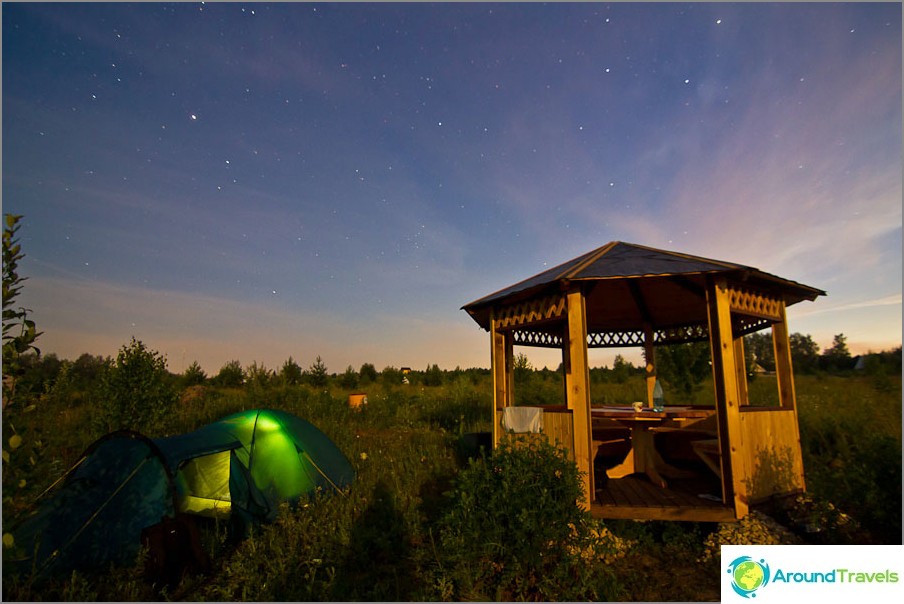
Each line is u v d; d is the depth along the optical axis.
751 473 5.12
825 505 5.05
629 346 9.26
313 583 4.13
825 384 16.11
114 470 4.70
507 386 7.84
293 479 6.04
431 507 6.12
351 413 13.51
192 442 5.32
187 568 4.31
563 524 4.12
